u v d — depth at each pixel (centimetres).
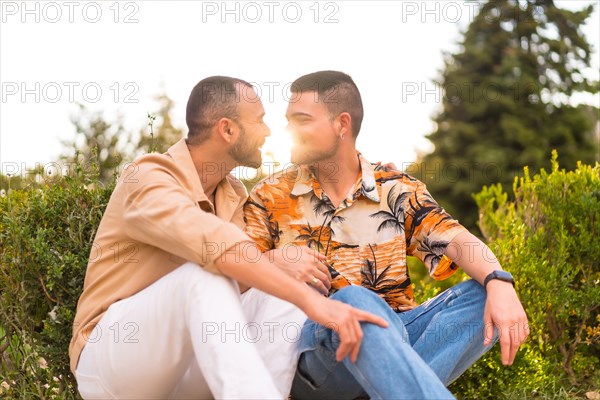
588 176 399
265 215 282
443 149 1384
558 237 385
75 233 292
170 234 221
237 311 210
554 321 383
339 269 278
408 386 210
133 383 227
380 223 280
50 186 306
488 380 336
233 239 216
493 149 1334
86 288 249
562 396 351
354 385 249
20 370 290
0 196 306
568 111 1379
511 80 1398
